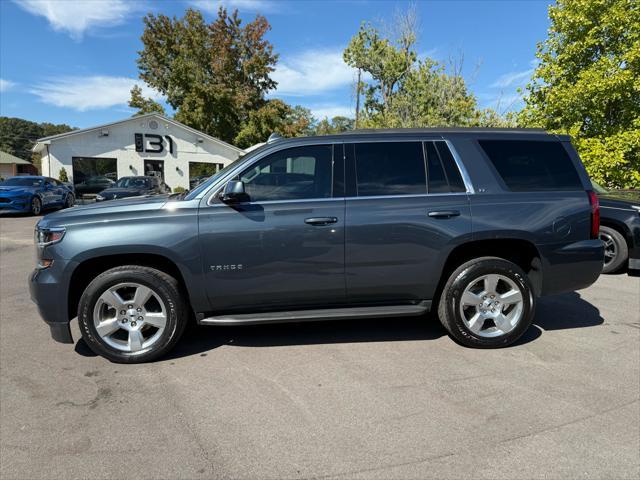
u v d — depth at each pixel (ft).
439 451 8.39
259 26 114.32
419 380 11.26
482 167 13.21
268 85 120.26
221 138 114.83
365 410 9.86
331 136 13.09
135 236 11.93
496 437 8.80
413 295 13.14
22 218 55.31
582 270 13.34
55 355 13.21
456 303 12.97
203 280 12.26
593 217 13.39
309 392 10.70
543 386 10.89
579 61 39.29
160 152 84.99
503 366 12.05
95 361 12.76
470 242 13.06
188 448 8.61
